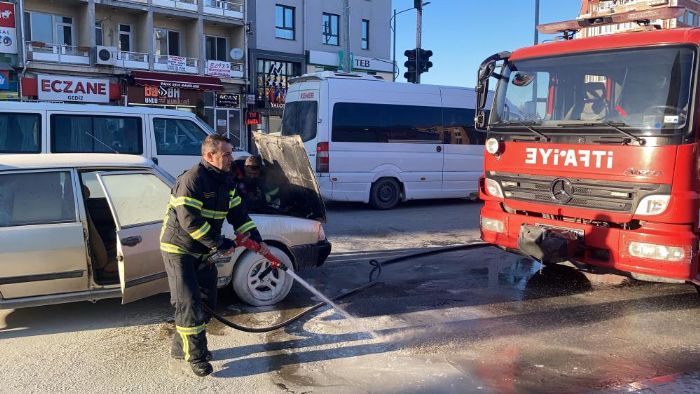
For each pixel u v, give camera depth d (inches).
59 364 156.6
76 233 174.2
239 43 1144.2
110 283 183.2
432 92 487.5
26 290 170.4
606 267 201.6
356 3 1315.2
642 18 231.0
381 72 1354.6
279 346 170.9
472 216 443.2
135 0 988.6
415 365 158.4
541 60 229.0
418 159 482.0
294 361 160.1
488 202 246.8
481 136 514.6
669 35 194.1
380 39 1373.0
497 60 246.5
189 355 149.2
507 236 235.6
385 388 144.1
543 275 257.8
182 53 1104.8
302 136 461.7
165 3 1024.9
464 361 161.5
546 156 218.1
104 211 201.5
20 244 167.6
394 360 161.5
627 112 197.2
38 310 200.7
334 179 447.5
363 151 457.4
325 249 224.2
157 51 1078.4
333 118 445.4
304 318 195.5
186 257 151.3
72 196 176.7
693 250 183.2
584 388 144.4
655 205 187.2
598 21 246.8
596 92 208.7
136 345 170.7
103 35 1006.4
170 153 342.6
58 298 174.9
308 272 261.3
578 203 208.1
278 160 245.1
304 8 1229.1
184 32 1101.1
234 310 202.7
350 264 278.7
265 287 208.4
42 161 177.3
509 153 233.1
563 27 258.2
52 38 954.7
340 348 169.8
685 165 182.4
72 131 316.2
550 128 216.7
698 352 168.4
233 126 1146.7
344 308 207.6
